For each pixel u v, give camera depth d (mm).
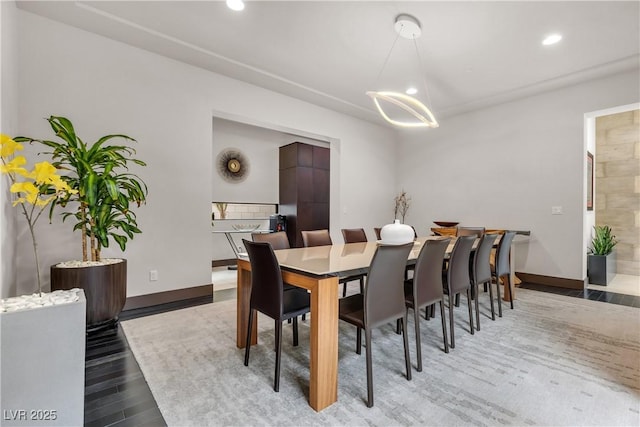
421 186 5789
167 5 2516
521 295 3734
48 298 1342
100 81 2955
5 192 2012
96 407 1563
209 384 1773
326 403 1573
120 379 1821
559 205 4160
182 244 3459
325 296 1599
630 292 3850
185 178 3477
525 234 4172
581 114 3963
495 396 1663
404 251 1806
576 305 3314
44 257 2676
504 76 3773
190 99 3514
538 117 4340
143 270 3203
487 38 2930
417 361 1948
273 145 6875
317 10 2553
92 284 2406
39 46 2660
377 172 5863
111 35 2951
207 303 3330
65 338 1229
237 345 2258
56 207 2723
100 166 2586
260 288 1873
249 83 4004
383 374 1895
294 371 1922
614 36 2881
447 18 2625
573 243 4051
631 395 1666
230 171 6227
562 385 1766
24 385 1153
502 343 2344
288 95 4430
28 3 2494
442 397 1655
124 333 2496
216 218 6070
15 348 1135
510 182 4617
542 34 2854
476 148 5008
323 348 1569
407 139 6035
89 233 2523
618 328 2643
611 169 4918
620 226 4871
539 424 1446
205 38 3000
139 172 3182
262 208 6746
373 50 3182
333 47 3133
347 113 5250
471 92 4281
